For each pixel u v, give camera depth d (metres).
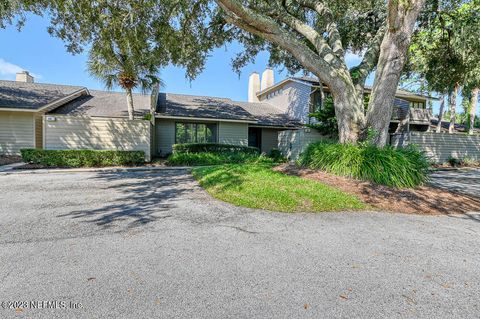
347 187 6.12
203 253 3.02
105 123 12.80
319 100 18.78
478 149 16.66
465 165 15.55
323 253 3.08
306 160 8.30
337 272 2.64
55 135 12.24
